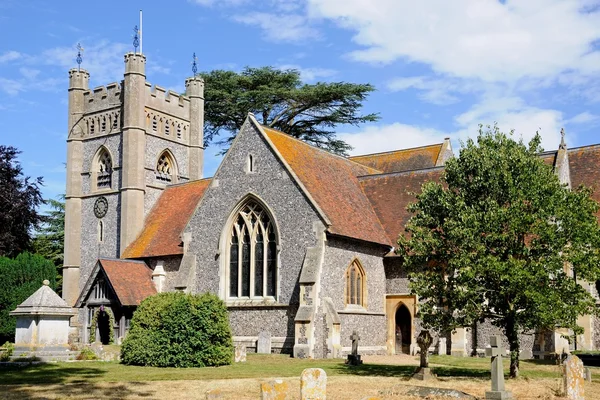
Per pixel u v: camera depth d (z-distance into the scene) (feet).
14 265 149.59
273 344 117.70
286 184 120.78
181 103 171.32
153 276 139.13
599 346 116.26
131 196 153.38
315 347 110.73
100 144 163.22
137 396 63.46
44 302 101.04
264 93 189.06
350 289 121.60
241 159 127.24
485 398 62.34
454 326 81.25
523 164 80.69
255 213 124.88
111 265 135.13
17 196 166.40
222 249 126.62
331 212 120.88
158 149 163.22
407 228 86.94
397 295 128.98
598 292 108.99
